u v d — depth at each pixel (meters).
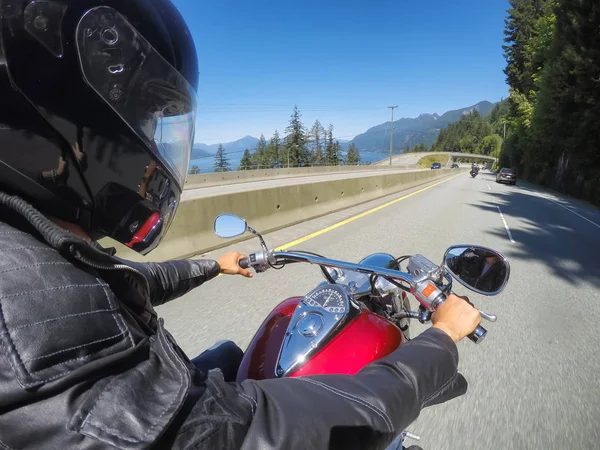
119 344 0.60
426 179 29.92
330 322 1.39
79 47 0.67
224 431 0.64
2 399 0.50
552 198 24.12
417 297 1.39
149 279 1.40
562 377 3.00
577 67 21.84
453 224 10.01
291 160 80.31
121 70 0.73
